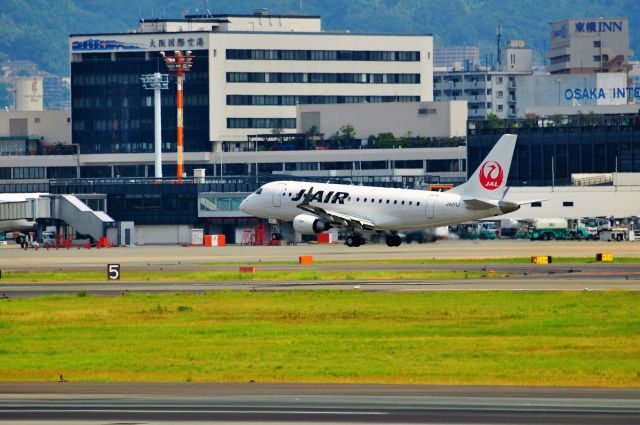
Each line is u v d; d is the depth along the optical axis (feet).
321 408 499.10
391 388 556.10
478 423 465.88
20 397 533.14
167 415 486.38
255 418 478.18
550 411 489.67
